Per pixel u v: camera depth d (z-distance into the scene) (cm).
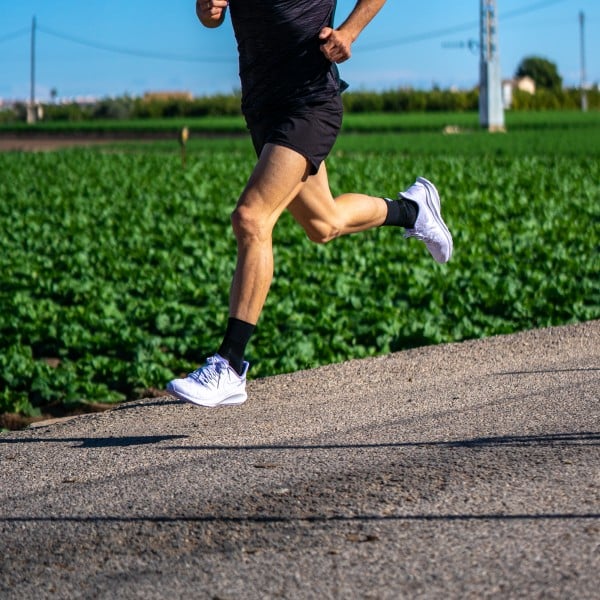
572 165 3191
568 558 329
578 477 405
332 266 1327
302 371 653
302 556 345
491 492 393
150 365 875
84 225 1928
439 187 2428
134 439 511
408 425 502
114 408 597
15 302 1164
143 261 1499
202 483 428
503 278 1182
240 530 372
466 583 317
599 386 562
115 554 360
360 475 423
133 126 8556
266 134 535
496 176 2745
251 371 824
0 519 406
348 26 509
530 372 611
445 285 1150
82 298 1248
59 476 457
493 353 673
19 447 516
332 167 3288
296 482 420
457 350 688
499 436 471
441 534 355
